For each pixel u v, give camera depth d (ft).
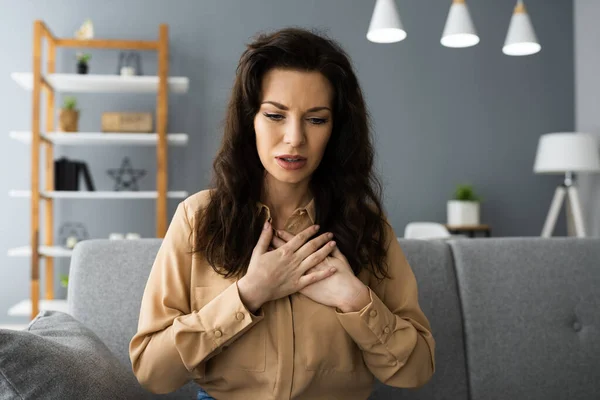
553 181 16.58
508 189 16.46
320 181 3.77
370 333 3.35
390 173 16.14
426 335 3.62
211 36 15.60
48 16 15.06
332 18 16.01
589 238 5.30
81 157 14.98
